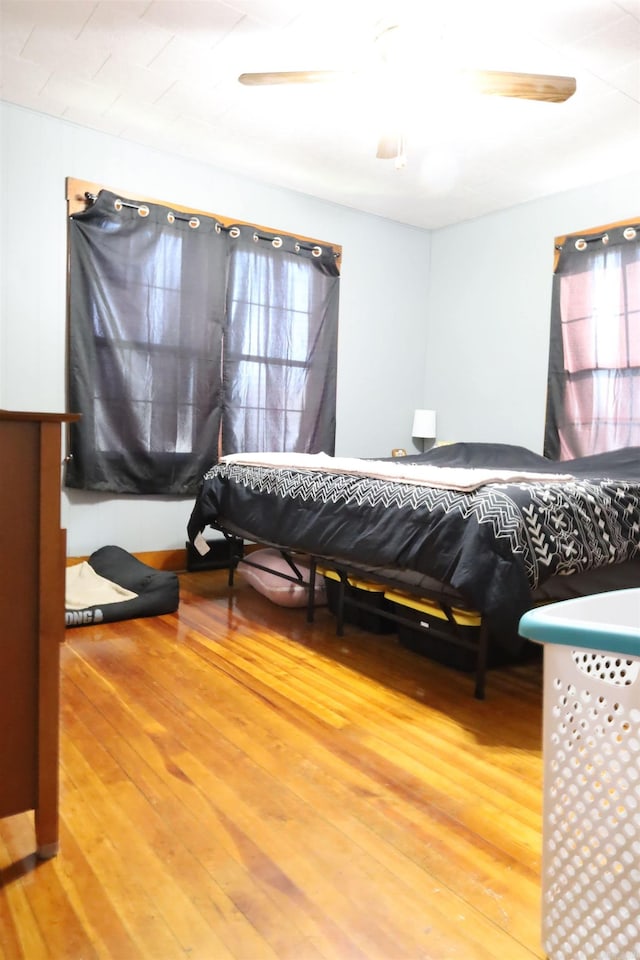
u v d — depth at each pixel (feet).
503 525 6.20
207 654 8.06
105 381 11.70
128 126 11.23
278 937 3.54
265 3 7.76
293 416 14.16
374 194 14.03
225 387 13.19
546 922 3.32
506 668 7.91
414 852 4.31
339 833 4.49
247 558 11.44
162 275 12.18
